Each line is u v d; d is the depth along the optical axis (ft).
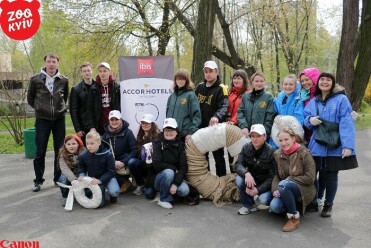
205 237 12.82
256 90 17.04
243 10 67.92
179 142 16.49
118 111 17.78
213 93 17.80
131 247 12.02
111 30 50.88
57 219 14.60
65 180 16.63
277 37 60.75
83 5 50.39
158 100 20.06
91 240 12.57
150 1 49.88
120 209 15.78
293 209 13.46
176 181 16.02
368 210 15.49
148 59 19.85
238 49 78.38
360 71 44.62
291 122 15.35
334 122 14.15
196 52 32.12
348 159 14.05
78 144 16.80
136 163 17.48
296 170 13.84
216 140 16.75
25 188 19.12
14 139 36.29
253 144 14.97
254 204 15.90
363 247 11.96
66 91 18.98
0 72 37.68
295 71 61.36
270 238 12.73
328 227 13.66
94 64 54.34
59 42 55.21
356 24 42.37
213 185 16.65
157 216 14.90
